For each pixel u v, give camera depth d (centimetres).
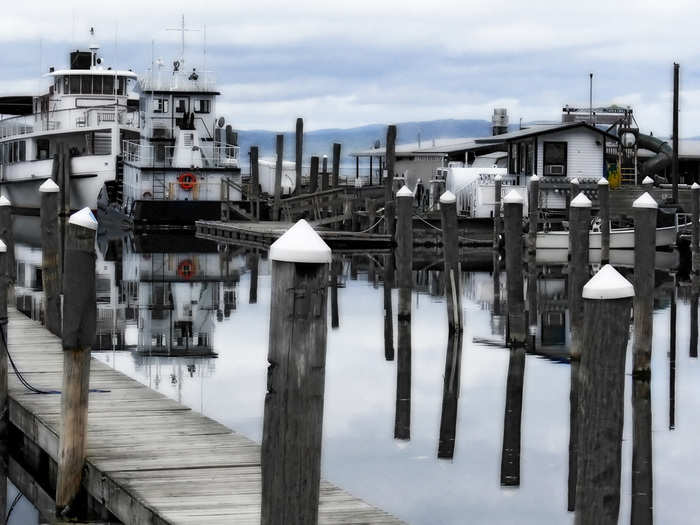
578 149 5091
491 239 4925
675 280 3972
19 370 1705
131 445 1245
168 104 5791
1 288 1476
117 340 2564
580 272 2162
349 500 1027
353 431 1667
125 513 1062
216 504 1018
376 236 4703
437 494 1339
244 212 5472
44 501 1305
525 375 2116
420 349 2430
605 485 720
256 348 2459
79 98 6166
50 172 6056
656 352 2402
